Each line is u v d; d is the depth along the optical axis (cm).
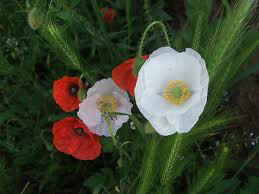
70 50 36
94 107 39
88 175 49
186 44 43
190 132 32
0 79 48
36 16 38
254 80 45
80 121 39
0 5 51
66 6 43
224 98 45
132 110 44
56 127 40
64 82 39
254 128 46
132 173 42
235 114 47
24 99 48
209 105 33
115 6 51
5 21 51
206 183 34
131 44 51
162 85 29
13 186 48
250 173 44
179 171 37
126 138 42
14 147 48
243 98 46
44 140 45
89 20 50
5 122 51
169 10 54
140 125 36
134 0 50
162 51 30
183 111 28
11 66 45
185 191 44
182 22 53
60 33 35
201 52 37
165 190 35
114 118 39
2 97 50
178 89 29
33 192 50
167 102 29
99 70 46
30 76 47
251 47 33
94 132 39
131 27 49
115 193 42
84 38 50
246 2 28
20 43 49
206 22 39
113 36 49
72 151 40
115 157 45
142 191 33
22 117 49
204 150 44
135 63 32
